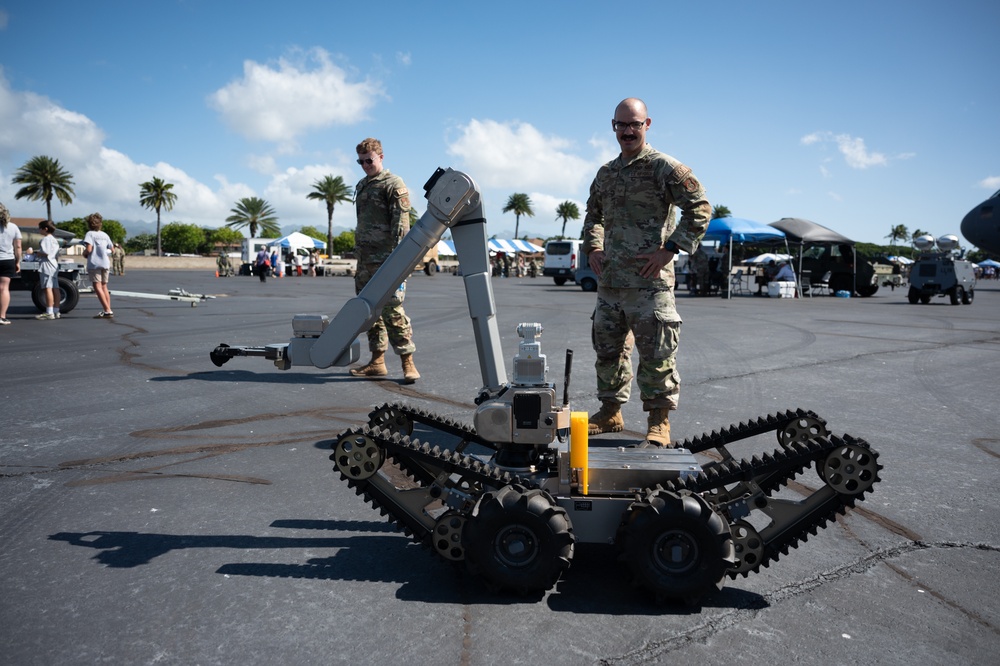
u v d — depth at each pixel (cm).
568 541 253
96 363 787
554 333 1135
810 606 258
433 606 254
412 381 687
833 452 256
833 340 1094
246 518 343
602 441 493
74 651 222
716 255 2717
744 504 261
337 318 313
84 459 435
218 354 484
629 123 425
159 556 297
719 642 231
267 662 217
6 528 327
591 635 235
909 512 356
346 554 301
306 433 502
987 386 713
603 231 476
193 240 14312
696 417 557
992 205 2439
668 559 250
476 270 317
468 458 279
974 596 268
